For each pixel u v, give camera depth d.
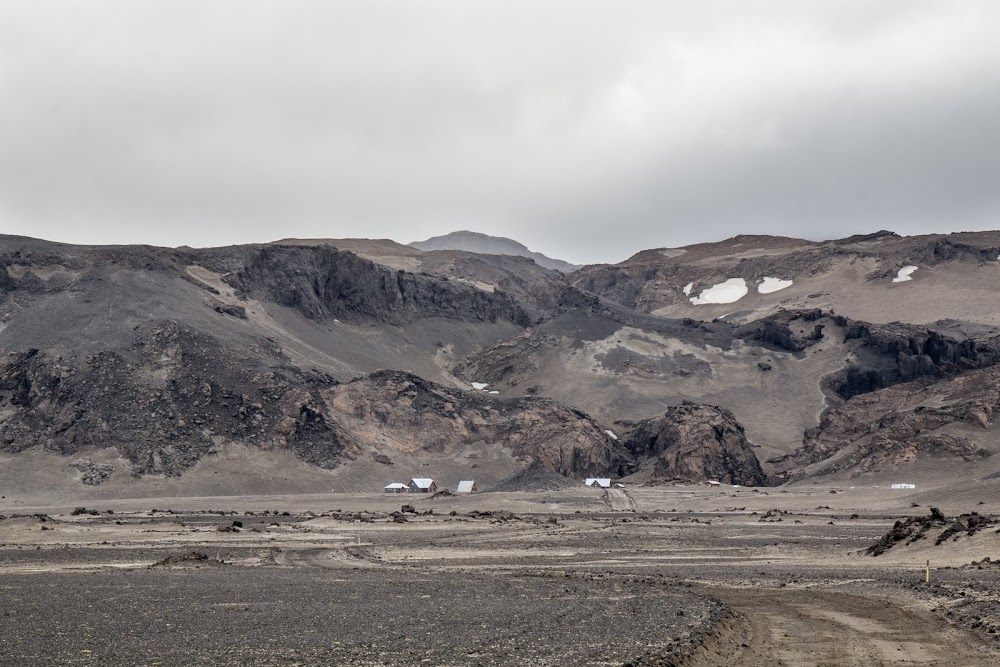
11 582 82.19
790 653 48.59
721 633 52.69
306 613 59.81
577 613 59.38
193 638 49.53
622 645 46.59
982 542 101.44
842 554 114.81
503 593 73.00
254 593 72.50
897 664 45.25
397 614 59.25
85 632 51.59
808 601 70.12
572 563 107.88
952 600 65.62
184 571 95.62
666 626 53.03
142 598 68.62
